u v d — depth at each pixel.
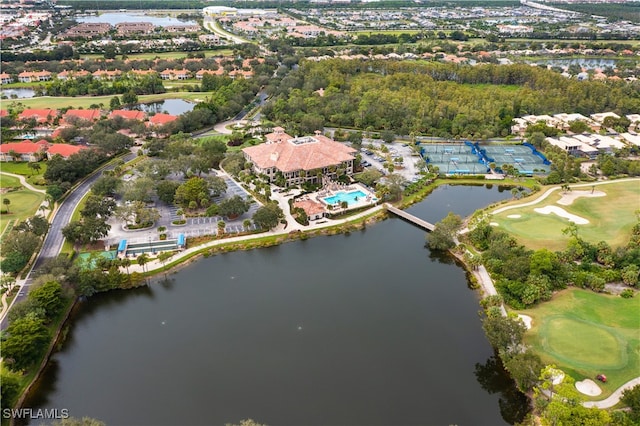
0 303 165.50
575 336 149.75
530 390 133.88
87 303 175.62
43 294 154.75
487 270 190.00
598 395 128.50
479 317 167.25
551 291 171.25
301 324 163.00
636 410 116.56
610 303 165.62
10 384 125.62
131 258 195.25
